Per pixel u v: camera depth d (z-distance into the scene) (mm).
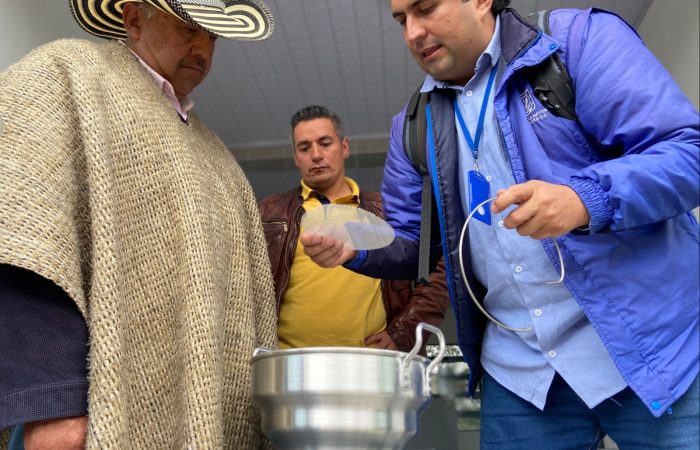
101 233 1112
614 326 1257
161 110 1351
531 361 1416
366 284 2137
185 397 1149
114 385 1038
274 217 2268
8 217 1015
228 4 1623
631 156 1184
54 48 1268
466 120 1481
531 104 1361
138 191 1229
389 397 1055
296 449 1076
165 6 1328
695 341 1260
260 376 1113
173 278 1227
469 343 1543
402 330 2072
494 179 1429
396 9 1427
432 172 1504
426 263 1467
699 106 3002
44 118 1141
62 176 1113
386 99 4699
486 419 1538
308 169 2377
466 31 1392
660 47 3539
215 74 4305
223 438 1268
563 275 1269
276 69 4266
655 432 1262
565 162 1329
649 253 1267
